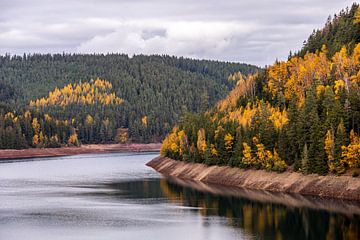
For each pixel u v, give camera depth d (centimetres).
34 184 14125
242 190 12100
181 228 8212
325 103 12081
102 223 8700
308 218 8625
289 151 12025
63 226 8475
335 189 10481
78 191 12619
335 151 10662
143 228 8269
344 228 7888
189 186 13200
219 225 8381
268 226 8194
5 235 7875
